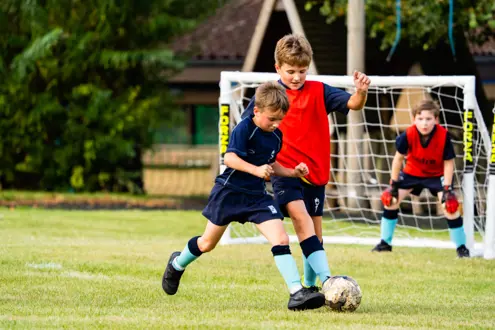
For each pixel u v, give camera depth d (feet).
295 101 45.55
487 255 67.92
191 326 37.04
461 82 70.49
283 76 44.68
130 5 140.46
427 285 53.31
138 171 147.02
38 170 143.84
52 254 62.85
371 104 130.31
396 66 130.93
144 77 146.82
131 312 40.93
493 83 155.53
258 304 44.45
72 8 141.90
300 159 45.32
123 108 140.05
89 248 67.77
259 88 41.55
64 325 37.22
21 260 59.11
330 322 38.68
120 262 59.77
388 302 46.44
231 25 173.78
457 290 51.57
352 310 42.22
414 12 111.45
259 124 41.63
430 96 117.29
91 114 139.44
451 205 67.87
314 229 46.24
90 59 140.05
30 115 139.85
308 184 45.73
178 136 192.34
